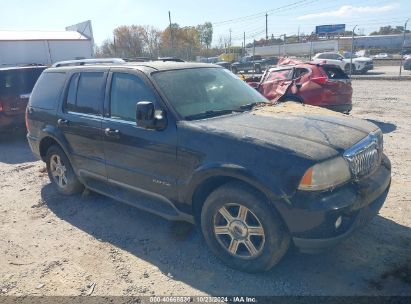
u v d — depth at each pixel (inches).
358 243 143.5
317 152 113.4
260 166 116.0
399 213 166.7
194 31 2448.3
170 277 131.2
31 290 127.9
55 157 209.0
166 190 143.7
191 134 133.2
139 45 2098.9
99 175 174.4
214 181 131.4
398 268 127.6
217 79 172.1
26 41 1418.6
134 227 169.5
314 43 1601.9
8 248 157.0
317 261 134.2
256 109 156.9
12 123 348.8
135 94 154.9
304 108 165.0
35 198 211.2
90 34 1610.5
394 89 678.5
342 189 115.8
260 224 121.3
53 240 162.1
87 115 175.2
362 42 2381.9
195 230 161.6
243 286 123.6
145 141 145.8
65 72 196.2
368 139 130.6
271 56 1692.9
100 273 135.9
